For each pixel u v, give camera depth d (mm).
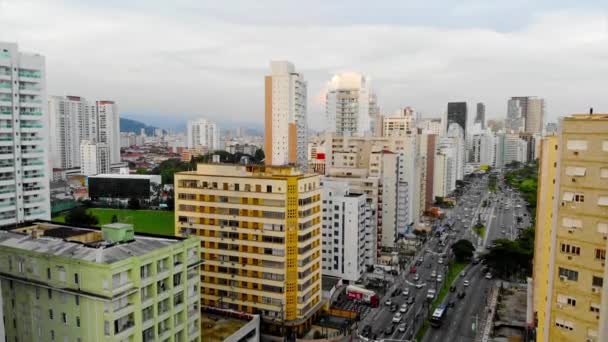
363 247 164500
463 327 123438
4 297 78625
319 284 126062
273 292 115125
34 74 143750
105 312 68875
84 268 69812
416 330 121250
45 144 148625
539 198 107188
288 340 112938
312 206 119188
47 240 80500
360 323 126125
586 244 55594
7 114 137875
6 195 138625
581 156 55750
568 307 57031
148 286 74938
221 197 118562
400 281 164000
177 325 81188
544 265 90875
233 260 118500
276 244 114062
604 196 54375
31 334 76250
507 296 146875
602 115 58531
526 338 114312
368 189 184125
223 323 102062
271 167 119938
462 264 183625
